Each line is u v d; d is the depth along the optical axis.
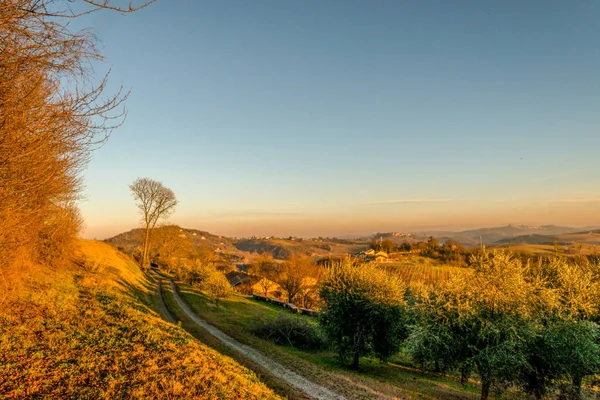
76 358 11.66
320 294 30.03
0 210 7.51
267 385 17.09
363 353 27.31
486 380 19.25
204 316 37.44
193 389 11.62
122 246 93.81
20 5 4.76
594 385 20.25
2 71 5.28
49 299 17.75
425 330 21.44
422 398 19.55
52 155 7.36
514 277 20.39
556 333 19.53
